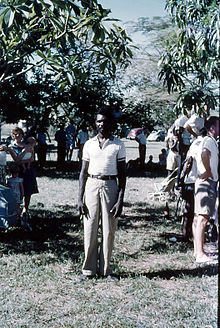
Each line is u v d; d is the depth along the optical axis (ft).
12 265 17.44
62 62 17.19
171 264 17.72
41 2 14.74
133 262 18.06
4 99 49.01
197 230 17.97
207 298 14.19
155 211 28.55
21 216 24.40
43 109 52.19
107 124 15.10
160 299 14.06
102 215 15.49
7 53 17.89
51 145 106.63
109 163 15.16
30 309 13.37
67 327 12.16
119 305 13.69
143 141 54.80
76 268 17.17
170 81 18.94
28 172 22.62
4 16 13.79
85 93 45.88
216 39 16.25
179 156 24.14
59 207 29.63
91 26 18.06
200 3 17.90
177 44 19.22
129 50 19.34
